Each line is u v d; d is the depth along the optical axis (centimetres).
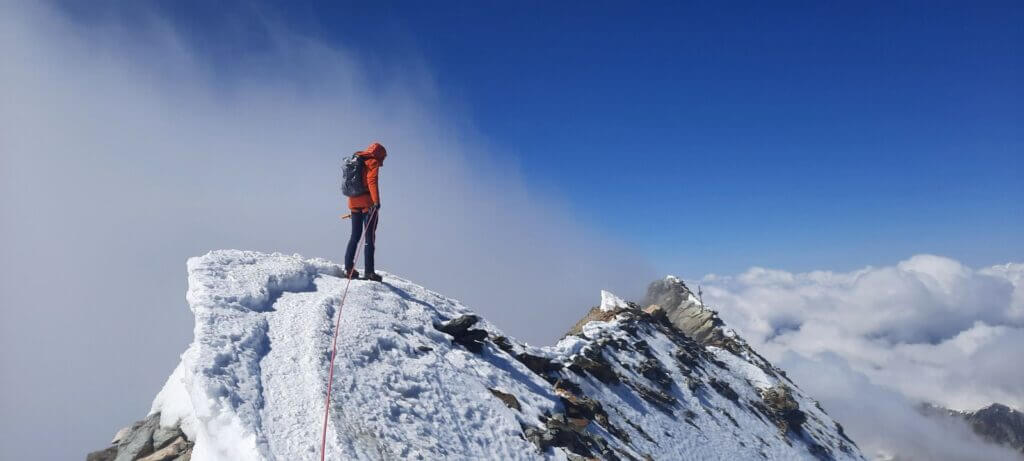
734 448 2317
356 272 1459
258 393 786
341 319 1102
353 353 992
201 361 779
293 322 1027
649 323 3412
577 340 2316
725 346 4416
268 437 708
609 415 1722
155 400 1009
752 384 3688
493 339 1595
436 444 883
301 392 825
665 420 2100
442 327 1366
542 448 1082
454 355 1254
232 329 902
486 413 1073
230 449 697
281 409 775
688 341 3662
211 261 1152
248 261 1238
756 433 2759
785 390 3500
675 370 2839
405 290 1553
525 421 1155
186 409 919
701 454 2014
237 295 1026
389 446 803
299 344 955
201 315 912
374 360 1016
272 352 912
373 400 894
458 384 1109
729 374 3541
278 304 1098
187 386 783
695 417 2400
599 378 2009
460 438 952
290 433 732
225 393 741
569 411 1413
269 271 1195
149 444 912
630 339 2836
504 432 1052
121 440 956
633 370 2453
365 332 1088
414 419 912
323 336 990
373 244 1437
